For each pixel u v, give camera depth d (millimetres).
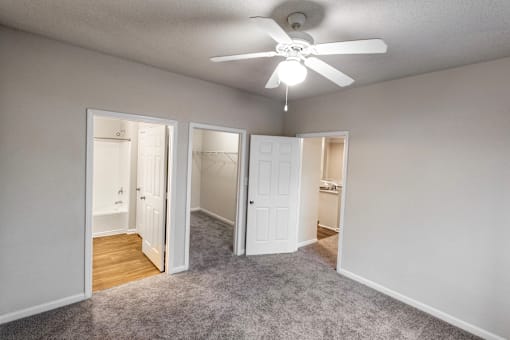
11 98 2033
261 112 3832
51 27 1973
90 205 2447
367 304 2621
